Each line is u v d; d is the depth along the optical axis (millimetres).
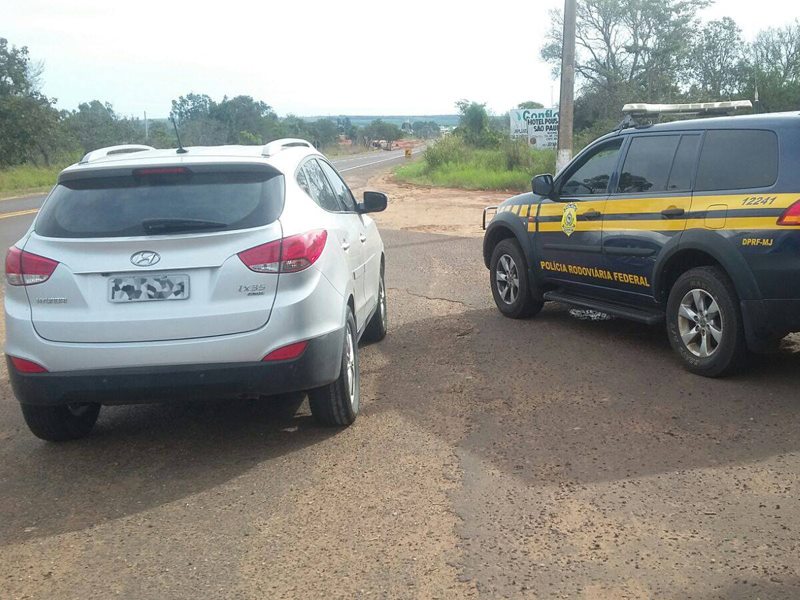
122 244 4617
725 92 39188
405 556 3631
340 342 5012
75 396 4668
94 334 4590
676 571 3402
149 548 3832
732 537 3666
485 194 27156
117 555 3779
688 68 42312
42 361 4648
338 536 3848
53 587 3521
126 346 4574
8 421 5809
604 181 7133
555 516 3939
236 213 4742
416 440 5027
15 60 47375
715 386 5797
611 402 5543
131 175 4871
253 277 4629
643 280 6570
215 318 4578
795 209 5316
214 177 4906
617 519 3879
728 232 5691
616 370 6289
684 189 6238
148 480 4648
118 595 3430
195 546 3824
